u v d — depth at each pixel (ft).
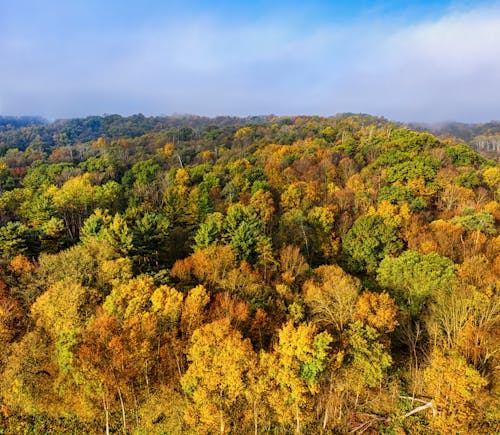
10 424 101.55
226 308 110.32
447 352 100.99
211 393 96.32
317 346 90.58
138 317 104.27
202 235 166.09
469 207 205.98
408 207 212.64
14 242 144.56
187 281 136.26
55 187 257.34
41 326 106.11
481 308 105.70
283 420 98.27
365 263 177.27
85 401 99.96
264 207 229.45
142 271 150.41
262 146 426.51
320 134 452.35
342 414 107.55
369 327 98.12
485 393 99.50
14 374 98.37
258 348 110.42
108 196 256.11
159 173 322.55
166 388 107.96
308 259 193.47
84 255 131.64
